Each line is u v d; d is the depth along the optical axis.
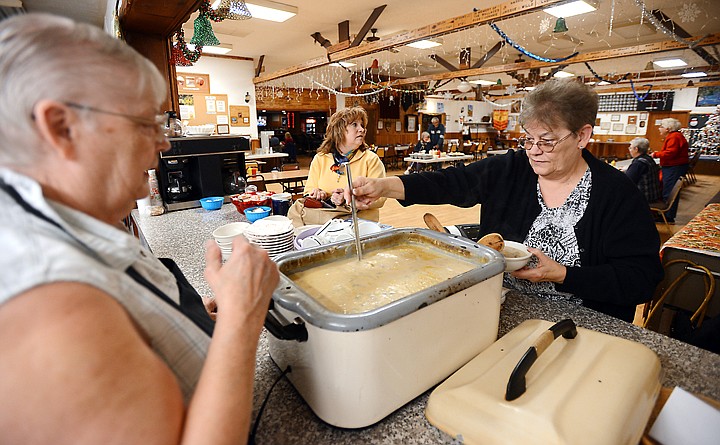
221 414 0.37
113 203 0.46
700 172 9.80
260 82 8.40
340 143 2.38
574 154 1.11
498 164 1.34
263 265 0.47
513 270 0.99
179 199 2.32
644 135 11.50
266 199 2.04
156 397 0.34
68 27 0.38
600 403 0.55
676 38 4.48
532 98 1.09
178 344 0.46
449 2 4.97
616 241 1.09
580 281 1.01
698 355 0.79
